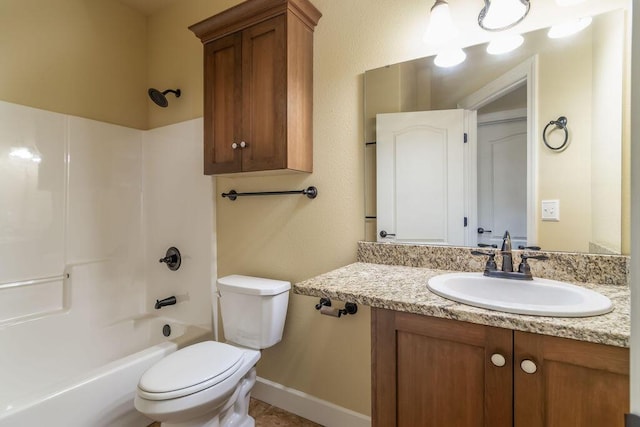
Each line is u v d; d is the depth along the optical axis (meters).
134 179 2.33
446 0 1.37
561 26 1.19
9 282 1.73
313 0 1.67
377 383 0.99
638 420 0.39
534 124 1.24
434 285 1.04
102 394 1.37
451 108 1.39
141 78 2.38
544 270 1.20
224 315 1.73
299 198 1.74
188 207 2.13
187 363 1.34
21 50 1.80
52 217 1.90
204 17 2.10
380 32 1.52
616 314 0.79
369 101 1.55
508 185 1.29
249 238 1.90
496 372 0.82
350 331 1.59
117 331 2.11
